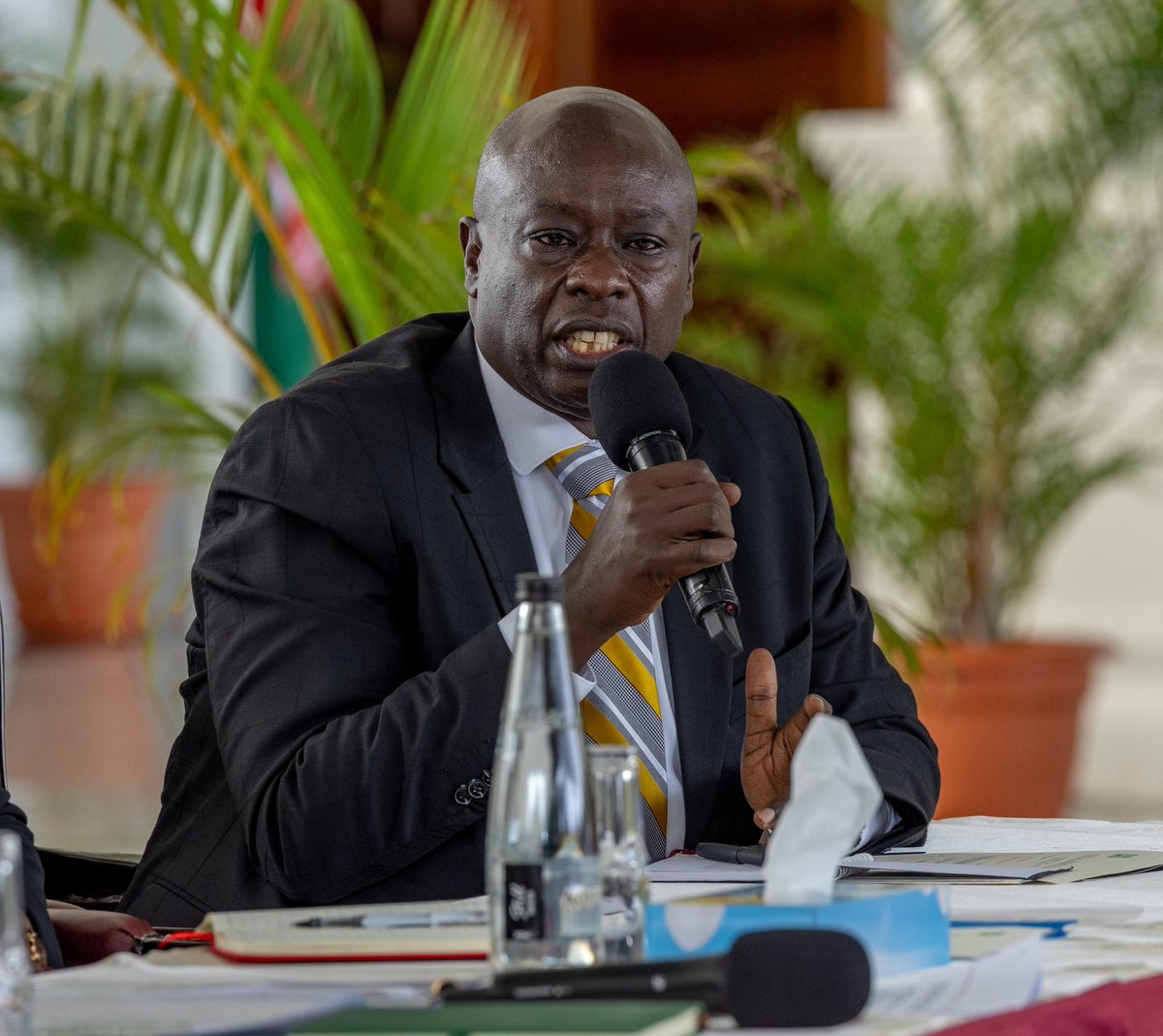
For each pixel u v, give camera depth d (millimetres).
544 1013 3346
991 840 6180
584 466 6699
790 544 7062
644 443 5754
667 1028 3258
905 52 17297
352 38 10438
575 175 6457
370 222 10102
